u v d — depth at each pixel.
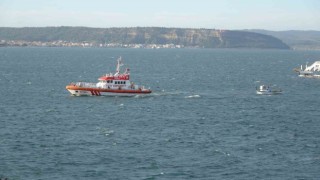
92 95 179.12
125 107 157.00
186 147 106.06
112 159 96.88
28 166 92.06
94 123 130.75
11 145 105.62
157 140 111.81
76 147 104.94
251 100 177.75
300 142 111.44
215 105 164.25
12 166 91.88
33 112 146.25
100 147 105.25
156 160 96.62
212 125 129.50
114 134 117.44
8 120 133.12
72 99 172.88
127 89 179.75
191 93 195.88
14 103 163.12
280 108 159.12
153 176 88.00
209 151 103.12
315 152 103.44
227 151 103.12
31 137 113.25
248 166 93.94
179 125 129.00
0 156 97.50
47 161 95.00
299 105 166.38
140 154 100.44
